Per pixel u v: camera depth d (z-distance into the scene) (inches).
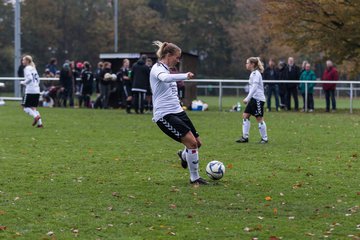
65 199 653.9
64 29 4266.7
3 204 629.6
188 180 761.0
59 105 2177.7
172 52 728.3
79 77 2218.3
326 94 1940.2
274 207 620.1
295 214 592.1
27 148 1033.5
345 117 1694.1
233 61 4638.3
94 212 598.5
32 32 4185.5
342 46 2132.1
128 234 526.0
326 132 1296.8
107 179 764.6
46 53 4252.0
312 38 2153.1
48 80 2192.4
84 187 716.0
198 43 4569.4
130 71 1819.6
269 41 4205.2
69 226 549.6
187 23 4562.0
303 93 1935.3
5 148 1031.0
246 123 1122.0
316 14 2103.8
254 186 722.2
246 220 570.3
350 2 2041.1
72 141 1130.0
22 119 1577.3
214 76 4660.4
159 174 800.9
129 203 637.3
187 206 624.4
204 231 534.3
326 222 562.6
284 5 2137.1
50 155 958.4
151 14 4370.1
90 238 514.3
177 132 726.5
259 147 1057.5
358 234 523.8
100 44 4256.9
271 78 1978.3
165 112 730.8
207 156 954.7
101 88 2054.6
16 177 773.9
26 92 1365.7
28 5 4160.9
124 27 4259.4
